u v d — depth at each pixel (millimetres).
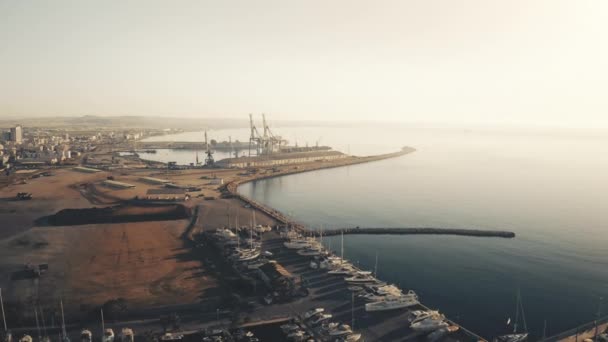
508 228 165750
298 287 98750
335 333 77500
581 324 89000
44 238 132000
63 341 73750
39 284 98062
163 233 140375
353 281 102688
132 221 153625
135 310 85750
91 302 88938
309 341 75375
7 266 108875
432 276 115312
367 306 87875
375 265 123438
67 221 149375
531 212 194125
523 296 102812
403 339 77062
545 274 117312
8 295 92125
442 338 78438
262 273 104000
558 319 91250
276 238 139125
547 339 77938
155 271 106875
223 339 75250
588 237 153375
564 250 138500
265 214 173750
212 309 86750
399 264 124438
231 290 95875
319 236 151625
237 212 174750
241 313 85125
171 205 179125
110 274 104562
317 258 118562
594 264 125438
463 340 77812
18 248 122688
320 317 83625
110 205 179875
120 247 125125
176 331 77688
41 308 86250
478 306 97250
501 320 90625
